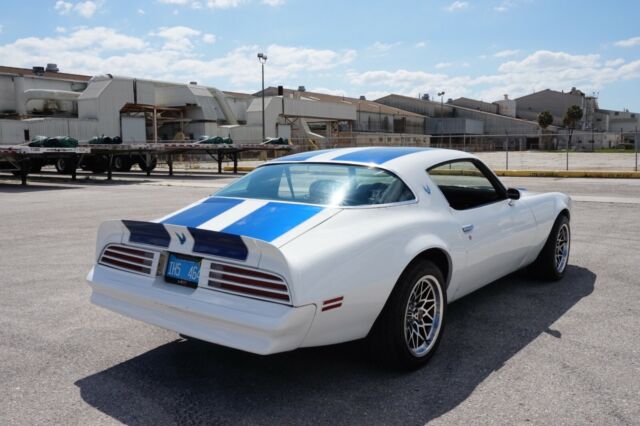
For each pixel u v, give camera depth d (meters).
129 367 3.48
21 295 5.11
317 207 3.32
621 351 3.61
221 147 24.56
